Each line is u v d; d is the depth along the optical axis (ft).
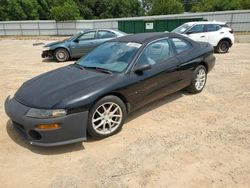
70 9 104.99
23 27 108.27
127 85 12.59
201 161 10.25
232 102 16.40
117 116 12.53
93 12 197.88
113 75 12.67
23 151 11.36
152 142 11.78
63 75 13.33
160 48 14.99
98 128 11.99
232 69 25.94
